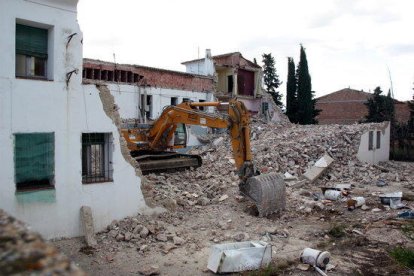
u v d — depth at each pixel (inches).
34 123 393.1
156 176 663.1
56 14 405.1
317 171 814.5
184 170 745.0
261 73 1658.5
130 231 442.0
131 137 751.7
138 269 356.2
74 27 418.6
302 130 1155.3
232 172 737.0
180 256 387.9
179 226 472.7
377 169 976.9
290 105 1796.3
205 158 893.2
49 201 405.4
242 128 535.5
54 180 410.0
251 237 446.3
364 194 703.1
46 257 108.3
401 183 829.2
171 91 1223.5
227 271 346.3
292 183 733.3
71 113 419.8
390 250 417.1
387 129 1238.9
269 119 1536.7
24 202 388.5
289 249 414.9
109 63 1070.4
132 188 475.5
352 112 1975.9
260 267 358.3
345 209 591.2
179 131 809.5
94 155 458.0
